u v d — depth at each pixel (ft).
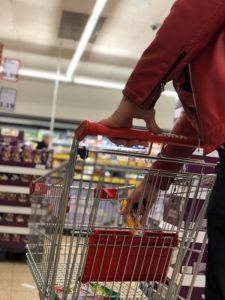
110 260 4.75
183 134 4.66
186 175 4.75
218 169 3.47
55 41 28.50
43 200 7.30
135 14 22.86
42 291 4.97
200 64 3.49
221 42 3.49
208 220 3.41
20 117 35.96
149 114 3.96
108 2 21.43
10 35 27.91
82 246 4.62
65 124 36.55
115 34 26.09
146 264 4.93
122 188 5.48
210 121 3.28
